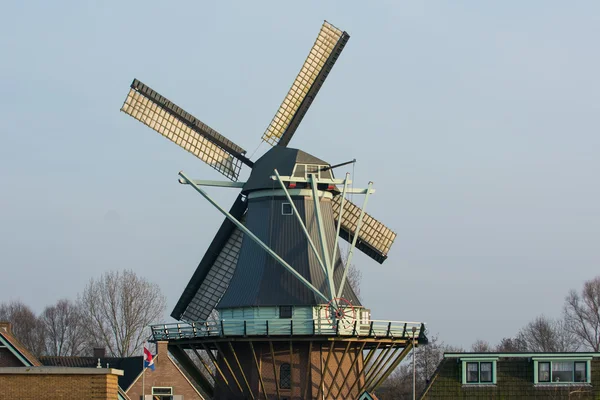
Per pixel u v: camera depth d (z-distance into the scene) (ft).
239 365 196.24
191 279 219.00
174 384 218.38
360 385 202.69
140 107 211.41
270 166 207.10
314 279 199.00
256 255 203.72
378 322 196.54
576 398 190.19
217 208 198.70
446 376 196.65
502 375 195.21
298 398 193.57
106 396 135.85
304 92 221.05
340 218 201.46
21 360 180.04
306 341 194.59
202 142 215.72
